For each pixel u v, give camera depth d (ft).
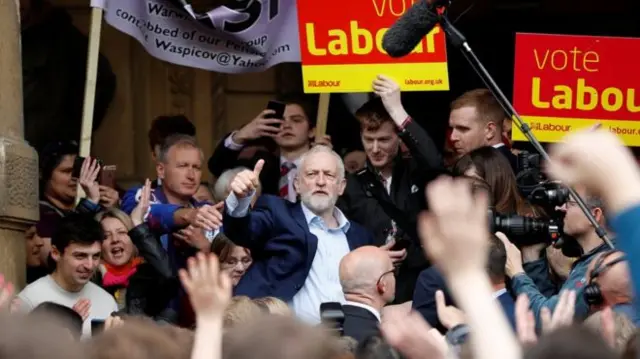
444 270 11.19
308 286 24.73
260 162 23.99
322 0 26.96
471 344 12.09
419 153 26.45
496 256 21.36
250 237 24.50
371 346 16.83
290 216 24.88
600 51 26.99
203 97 37.37
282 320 11.97
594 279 19.81
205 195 29.73
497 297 21.44
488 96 27.55
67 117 35.53
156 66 37.09
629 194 11.68
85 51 35.81
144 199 25.70
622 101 27.02
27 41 34.99
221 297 12.45
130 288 24.98
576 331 11.95
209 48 28.63
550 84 27.02
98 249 24.98
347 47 27.02
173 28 28.43
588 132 12.03
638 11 37.27
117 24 28.02
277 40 28.81
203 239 25.31
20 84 24.90
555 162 11.96
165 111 37.19
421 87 26.91
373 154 27.02
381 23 26.91
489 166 24.43
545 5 37.27
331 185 25.05
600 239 21.94
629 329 16.22
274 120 30.07
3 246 24.30
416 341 12.57
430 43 26.89
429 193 11.08
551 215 22.76
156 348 12.99
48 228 28.76
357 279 22.56
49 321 11.87
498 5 37.27
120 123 36.83
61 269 24.95
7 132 24.50
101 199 28.63
